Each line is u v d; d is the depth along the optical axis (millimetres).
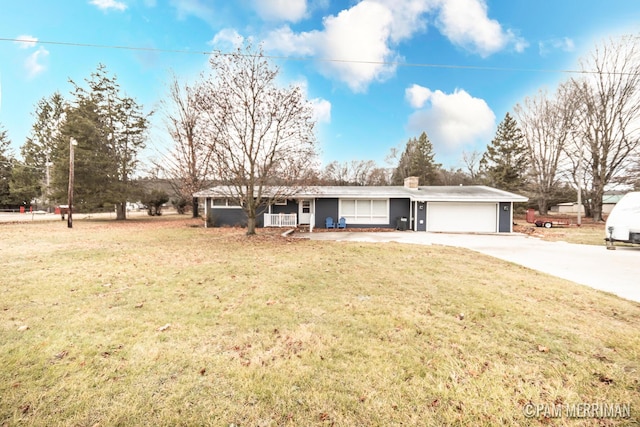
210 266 6820
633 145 22234
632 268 7391
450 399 2250
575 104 24766
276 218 18672
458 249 10156
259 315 3883
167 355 2822
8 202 37250
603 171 23562
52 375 2471
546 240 13539
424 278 5918
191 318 3758
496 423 2018
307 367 2645
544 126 28422
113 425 1945
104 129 23625
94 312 3918
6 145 37719
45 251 8547
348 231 17750
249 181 12906
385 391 2330
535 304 4426
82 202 22281
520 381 2477
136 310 4016
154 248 9445
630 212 10508
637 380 2492
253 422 1994
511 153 32031
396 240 13172
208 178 13367
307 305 4281
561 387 2400
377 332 3402
